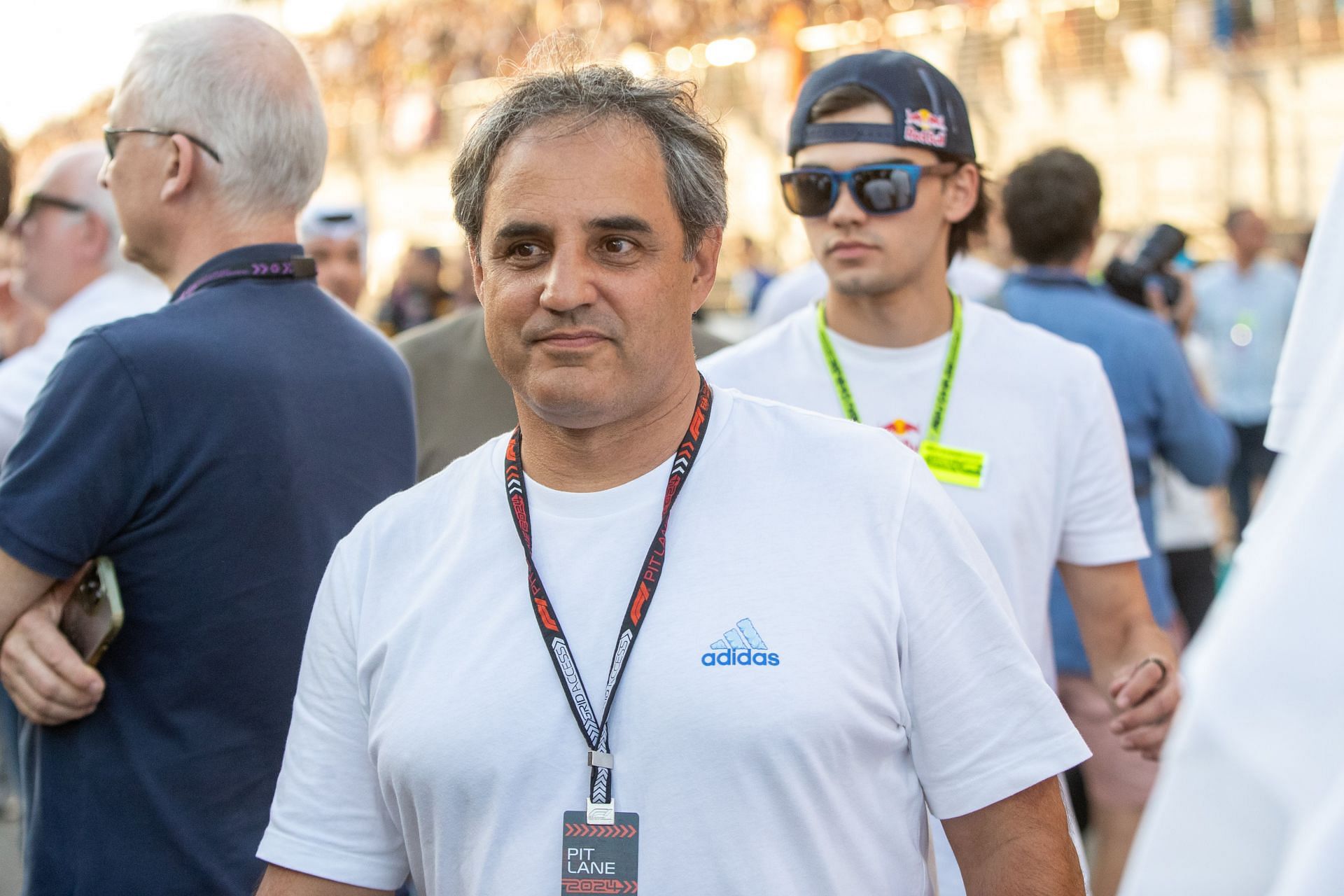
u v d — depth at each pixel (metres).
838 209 2.34
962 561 1.43
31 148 19.77
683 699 1.33
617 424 1.45
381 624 1.50
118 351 1.91
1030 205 3.52
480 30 18.11
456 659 1.42
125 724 1.96
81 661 1.91
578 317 1.38
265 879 1.55
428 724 1.40
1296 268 9.44
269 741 2.01
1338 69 11.22
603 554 1.43
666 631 1.37
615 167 1.37
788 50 14.45
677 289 1.43
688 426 1.48
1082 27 12.88
